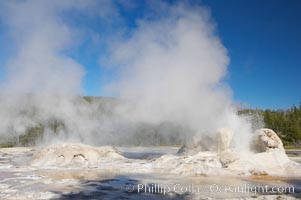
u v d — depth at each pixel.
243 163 20.48
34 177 18.22
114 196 13.44
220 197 13.21
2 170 21.16
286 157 22.08
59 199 12.98
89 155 25.09
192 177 18.22
